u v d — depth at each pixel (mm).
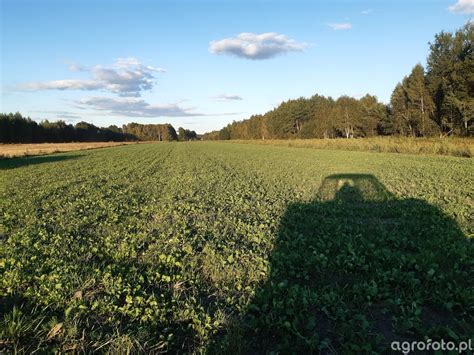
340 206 11008
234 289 5535
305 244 7320
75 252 7137
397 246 7168
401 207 10586
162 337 4176
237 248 7375
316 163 27875
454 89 45094
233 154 45844
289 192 14172
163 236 8211
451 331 4070
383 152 40750
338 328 4289
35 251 7156
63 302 4984
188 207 11281
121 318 4645
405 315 4516
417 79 54250
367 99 80188
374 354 3721
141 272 6234
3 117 107000
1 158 41781
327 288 5375
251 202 12039
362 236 7723
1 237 8531
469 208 10242
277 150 55500
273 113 115875
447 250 6688
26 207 11891
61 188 16188
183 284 5707
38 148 73438
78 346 4000
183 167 26953
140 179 19469
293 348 3920
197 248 7488
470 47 46469
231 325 4406
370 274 5785
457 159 27891
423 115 51094
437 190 13617
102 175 21656
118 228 9062
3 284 5531
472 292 4965
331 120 82812
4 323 4305
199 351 3965
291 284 5609
